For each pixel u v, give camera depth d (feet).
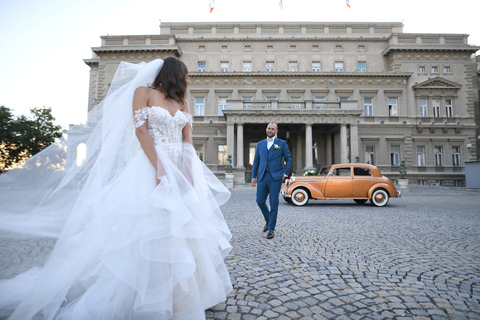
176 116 6.32
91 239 5.70
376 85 90.53
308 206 31.32
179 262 5.27
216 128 88.84
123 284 5.37
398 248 12.70
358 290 7.94
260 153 16.10
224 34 96.48
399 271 9.59
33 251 5.78
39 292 5.36
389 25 95.30
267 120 76.23
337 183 31.48
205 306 6.10
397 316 6.41
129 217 5.42
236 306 6.84
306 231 16.60
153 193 5.40
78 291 5.78
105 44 91.91
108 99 6.56
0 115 68.80
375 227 17.95
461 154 88.84
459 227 18.06
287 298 7.36
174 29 96.58
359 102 90.22
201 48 95.40
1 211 5.64
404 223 19.53
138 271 5.23
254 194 50.08
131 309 5.32
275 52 95.30
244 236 15.23
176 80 6.47
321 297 7.44
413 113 89.61
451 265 10.27
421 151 89.71
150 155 5.71
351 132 75.41
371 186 31.19
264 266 10.06
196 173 6.56
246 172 87.71
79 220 5.79
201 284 6.12
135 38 92.58
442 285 8.35
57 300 5.48
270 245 13.23
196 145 88.84
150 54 91.76
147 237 5.10
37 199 5.86
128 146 6.50
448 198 41.86
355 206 31.42
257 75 91.09
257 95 91.25
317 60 94.48
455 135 89.35
